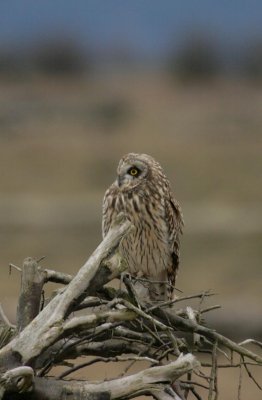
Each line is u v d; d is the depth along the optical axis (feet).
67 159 152.46
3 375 18.92
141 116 183.11
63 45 239.09
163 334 21.63
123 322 20.98
